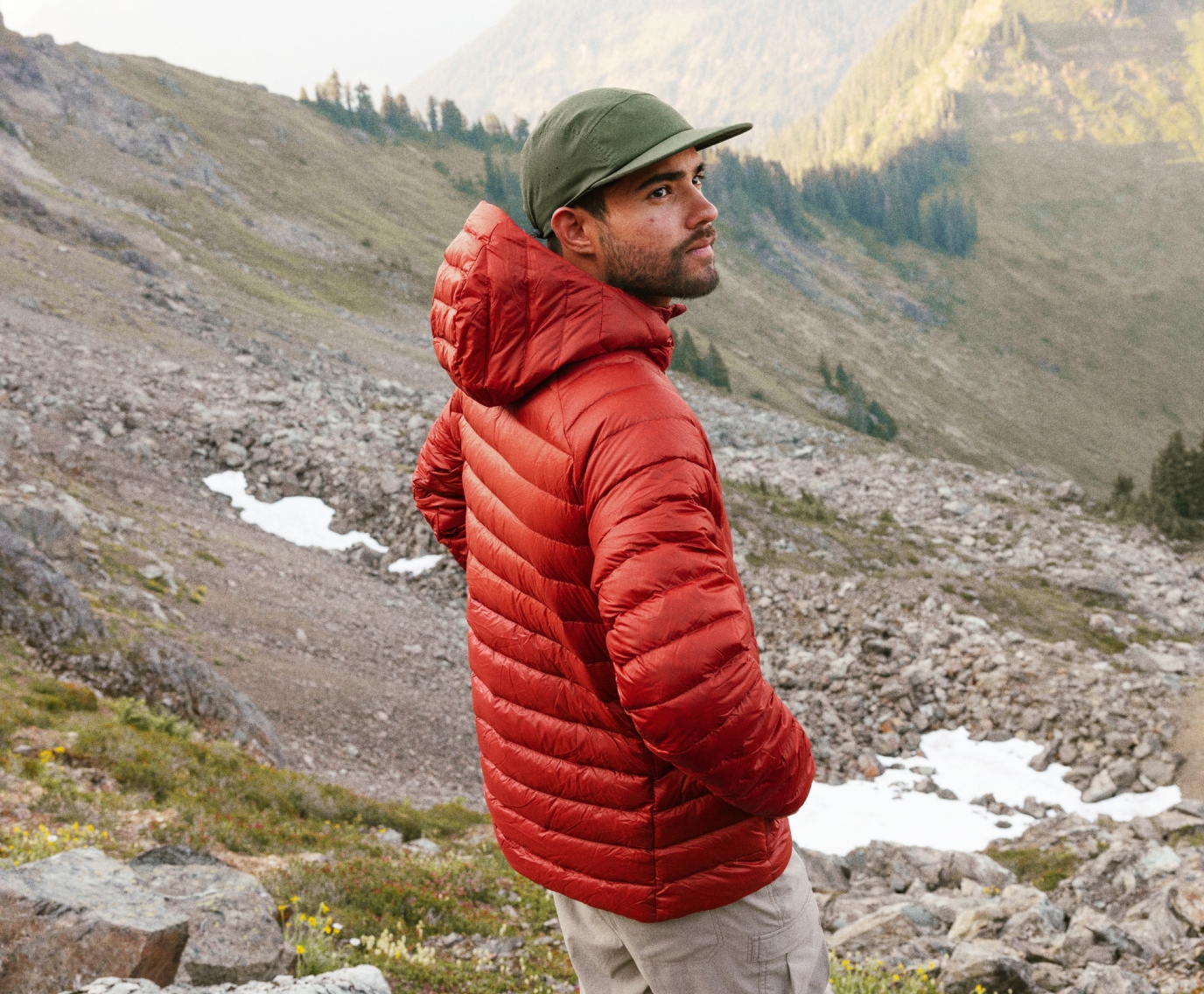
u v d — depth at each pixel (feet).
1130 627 142.72
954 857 44.09
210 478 133.90
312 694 76.89
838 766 93.09
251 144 533.14
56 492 90.84
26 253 209.77
